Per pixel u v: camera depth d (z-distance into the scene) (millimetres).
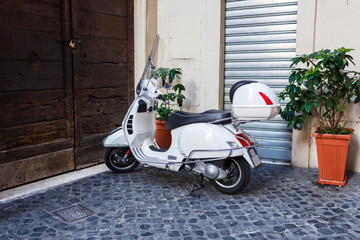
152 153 4105
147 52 5449
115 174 4477
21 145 4039
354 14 4293
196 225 3066
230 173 3695
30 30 4004
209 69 5211
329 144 3945
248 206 3459
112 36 5062
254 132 5180
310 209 3383
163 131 5078
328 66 3805
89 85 4758
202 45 5223
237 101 3387
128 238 2848
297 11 4602
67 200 3631
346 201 3572
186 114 3857
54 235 2898
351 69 4367
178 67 5422
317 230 2967
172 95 5156
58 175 4445
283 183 4129
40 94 4176
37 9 4055
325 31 4457
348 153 4504
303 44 4570
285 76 4938
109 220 3168
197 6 5199
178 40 5375
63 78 4426
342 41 4391
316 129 4207
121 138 4270
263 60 5055
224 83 5371
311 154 4711
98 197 3707
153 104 4227
